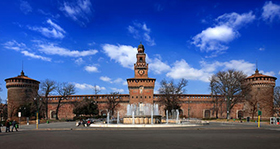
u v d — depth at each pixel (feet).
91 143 52.90
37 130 99.35
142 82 267.59
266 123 143.84
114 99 263.90
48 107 278.26
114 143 52.60
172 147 46.83
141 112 171.94
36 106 227.61
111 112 264.52
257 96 242.78
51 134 76.43
